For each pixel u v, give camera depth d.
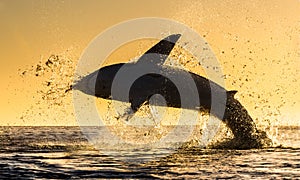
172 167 62.59
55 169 60.22
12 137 141.00
